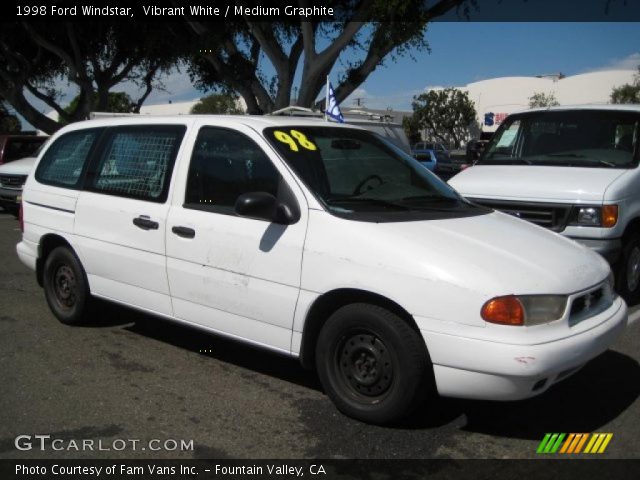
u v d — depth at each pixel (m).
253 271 4.36
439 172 24.73
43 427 4.01
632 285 6.89
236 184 4.60
